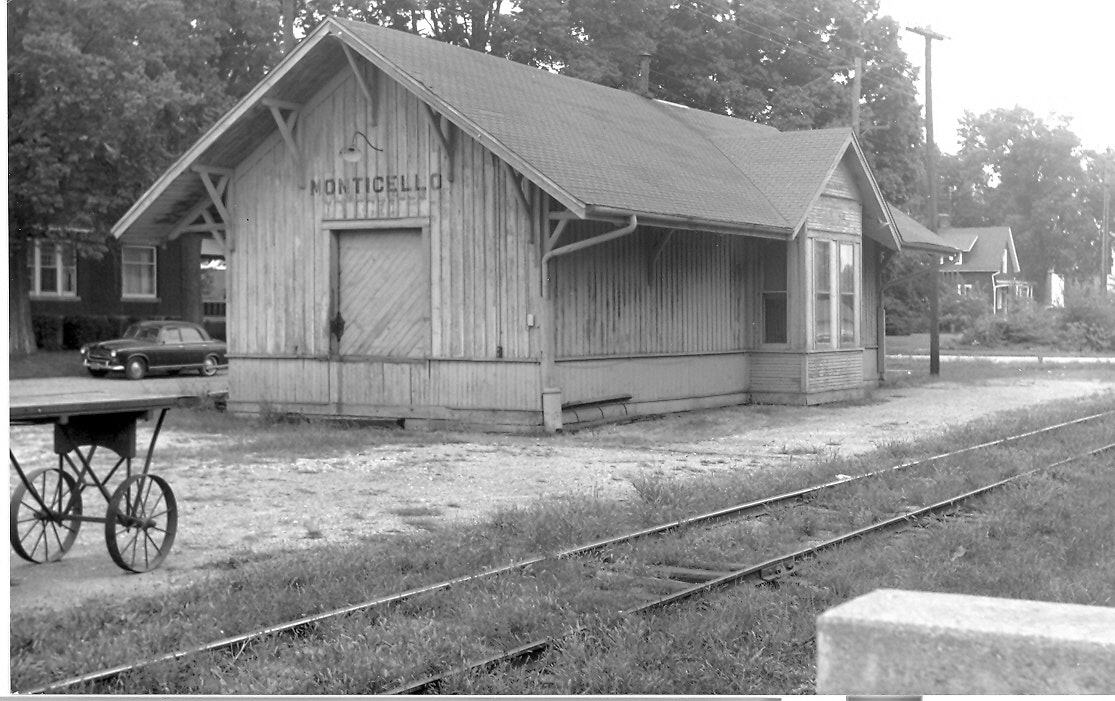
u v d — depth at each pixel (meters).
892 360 45.31
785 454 17.69
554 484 14.57
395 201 21.14
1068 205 76.00
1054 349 55.69
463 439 19.23
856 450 18.03
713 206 22.00
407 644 6.99
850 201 27.53
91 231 35.94
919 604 3.00
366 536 11.09
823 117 49.66
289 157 22.05
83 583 9.14
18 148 32.19
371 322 21.52
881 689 2.86
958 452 16.28
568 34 46.31
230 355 22.61
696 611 7.84
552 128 21.58
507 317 20.20
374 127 21.30
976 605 2.99
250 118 21.50
